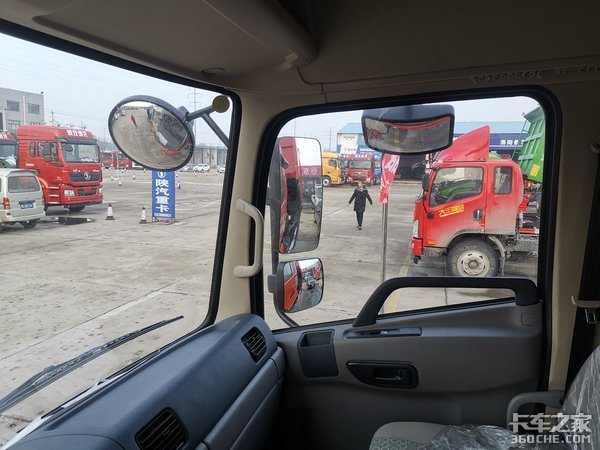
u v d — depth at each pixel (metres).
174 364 1.41
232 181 1.92
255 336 1.76
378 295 1.83
